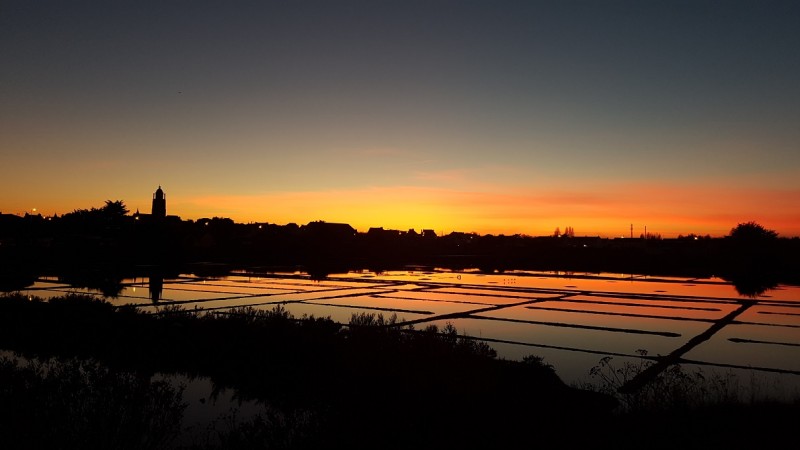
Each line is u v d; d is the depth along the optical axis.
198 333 17.78
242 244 90.31
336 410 8.49
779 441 7.84
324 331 17.39
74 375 8.46
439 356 12.66
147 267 52.25
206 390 12.57
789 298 33.53
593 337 20.12
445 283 42.00
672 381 11.27
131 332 18.02
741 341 19.59
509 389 10.25
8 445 6.56
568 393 10.12
